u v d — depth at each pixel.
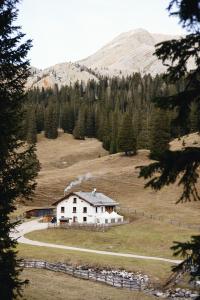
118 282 45.47
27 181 19.61
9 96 18.97
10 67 18.77
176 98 10.97
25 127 20.08
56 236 74.38
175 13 10.16
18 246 63.91
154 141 121.94
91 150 173.25
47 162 156.25
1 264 18.50
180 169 10.89
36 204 104.62
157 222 83.00
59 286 41.47
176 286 46.19
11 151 19.38
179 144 125.12
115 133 159.12
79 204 87.00
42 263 50.31
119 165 129.25
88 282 45.72
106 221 84.88
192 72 11.06
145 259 58.53
